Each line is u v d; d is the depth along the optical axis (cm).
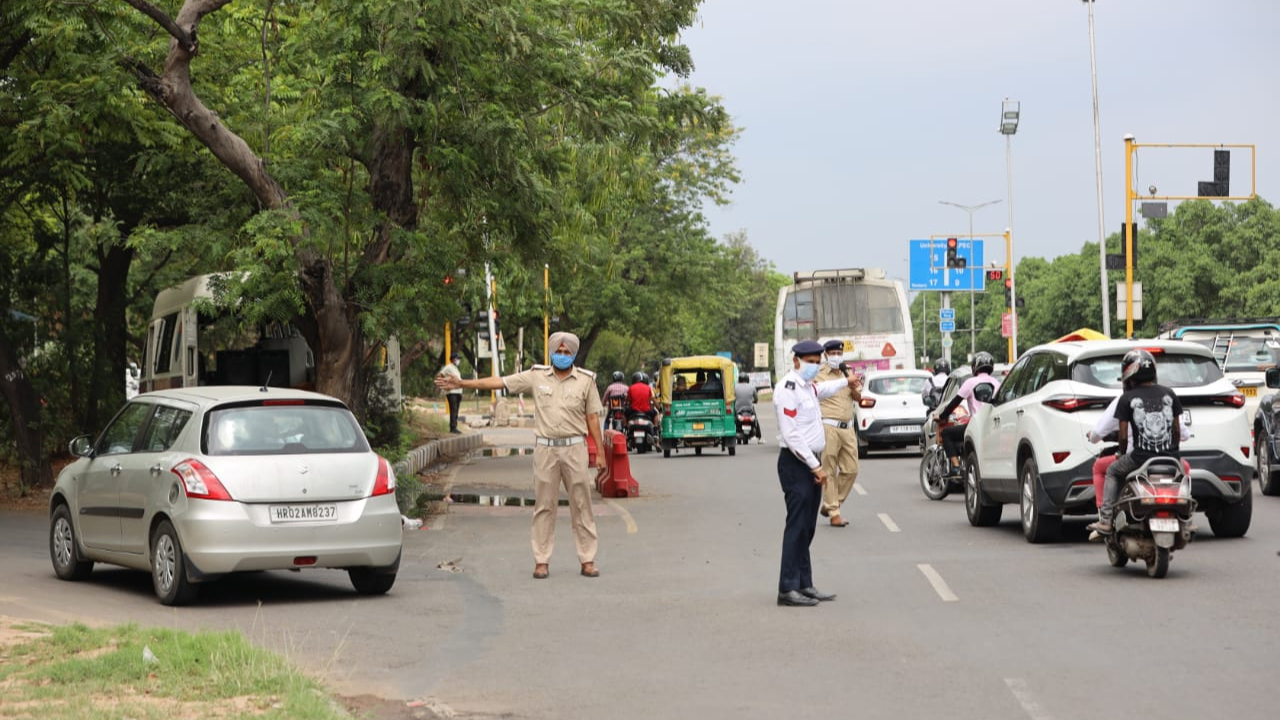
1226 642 941
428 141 1939
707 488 2419
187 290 2477
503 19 1870
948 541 1564
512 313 5019
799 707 779
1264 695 782
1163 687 809
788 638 998
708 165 6494
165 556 1187
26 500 2177
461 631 1052
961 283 7556
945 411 2005
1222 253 10688
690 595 1223
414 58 1844
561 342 1374
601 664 916
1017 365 1638
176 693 772
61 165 2259
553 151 2073
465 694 824
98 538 1298
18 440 2261
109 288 2836
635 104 2144
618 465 2258
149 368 2773
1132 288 3928
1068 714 749
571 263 2731
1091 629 1002
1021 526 1712
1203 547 1443
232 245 2083
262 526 1172
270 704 749
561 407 1370
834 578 1294
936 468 2081
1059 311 11925
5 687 784
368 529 1209
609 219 2633
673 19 2375
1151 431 1259
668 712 773
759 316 13188
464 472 2867
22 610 1113
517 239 2105
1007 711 760
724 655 941
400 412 3044
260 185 1908
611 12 2181
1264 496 2072
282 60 2111
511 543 1672
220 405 1210
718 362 3472
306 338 2011
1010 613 1080
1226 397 1466
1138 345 1483
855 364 4106
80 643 905
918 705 779
